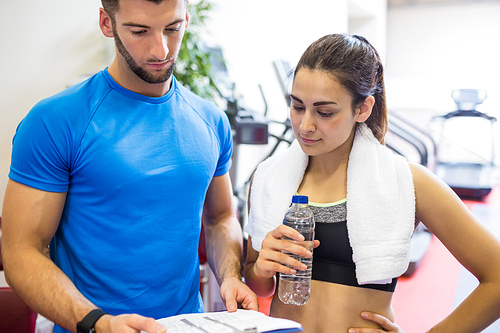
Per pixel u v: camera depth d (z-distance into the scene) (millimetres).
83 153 1100
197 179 1230
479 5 8578
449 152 7414
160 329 836
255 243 1258
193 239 1260
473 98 6023
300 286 1139
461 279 3367
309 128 1063
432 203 1103
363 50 1103
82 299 1000
